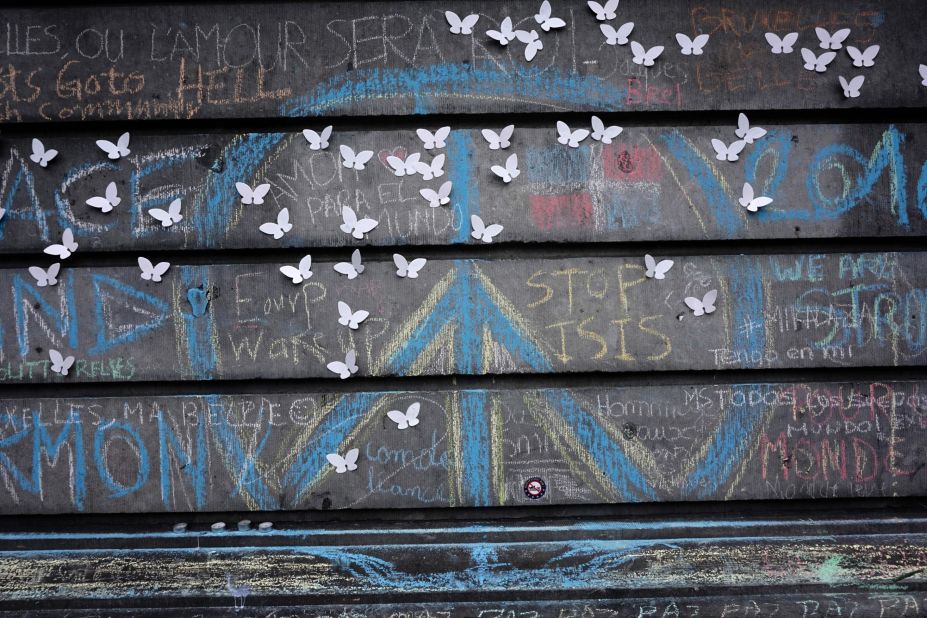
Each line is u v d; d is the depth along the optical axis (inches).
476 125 94.3
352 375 93.5
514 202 93.2
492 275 93.4
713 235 93.5
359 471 94.2
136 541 93.3
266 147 93.2
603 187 93.5
